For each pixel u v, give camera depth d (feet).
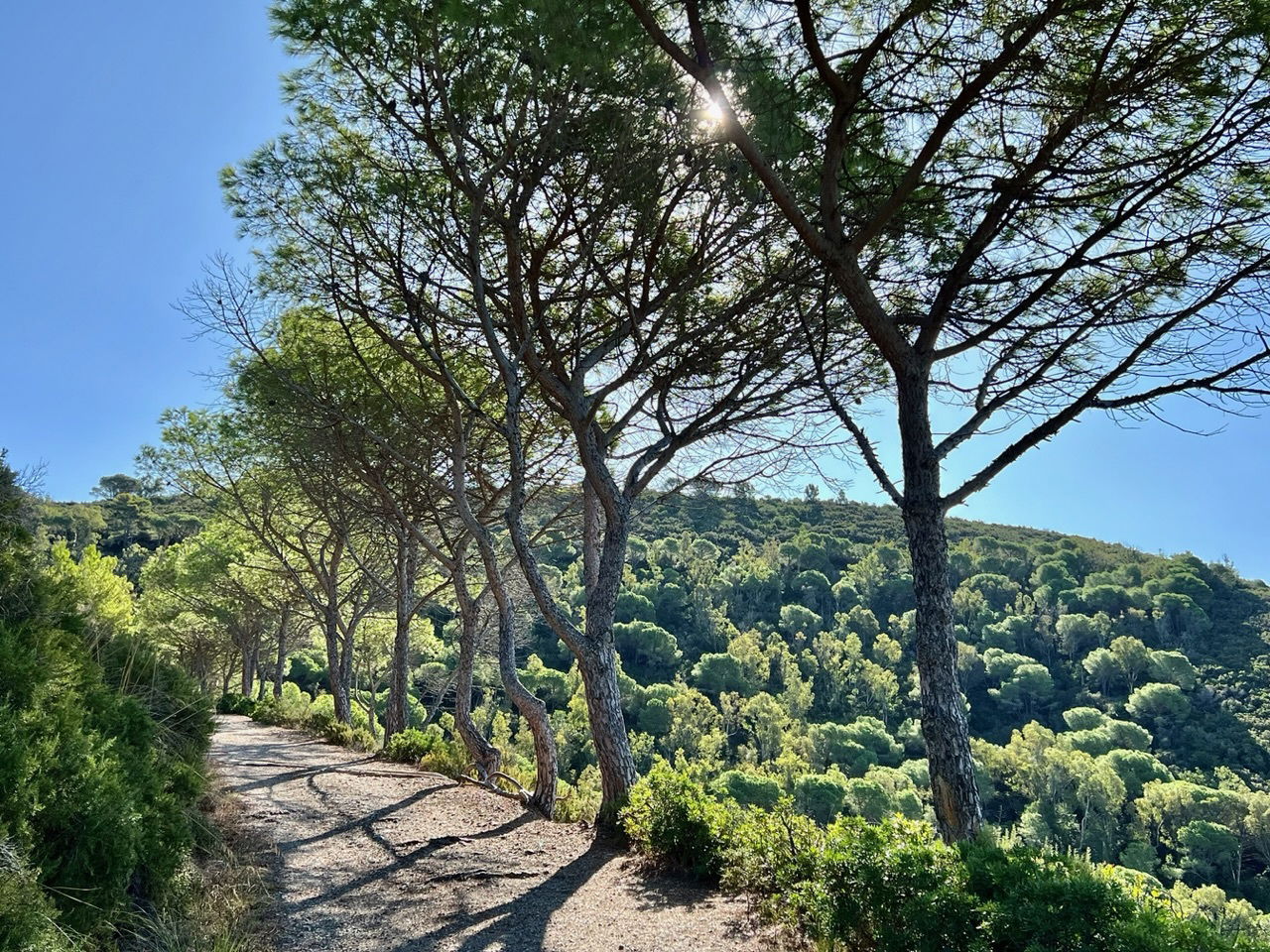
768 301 22.08
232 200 22.07
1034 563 307.17
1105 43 13.83
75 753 9.29
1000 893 9.65
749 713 199.62
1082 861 10.16
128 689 16.47
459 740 36.78
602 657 22.44
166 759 14.43
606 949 12.78
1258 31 12.50
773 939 12.81
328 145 21.71
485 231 21.81
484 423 30.66
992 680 245.24
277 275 23.89
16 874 7.11
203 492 50.67
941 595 15.43
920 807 138.72
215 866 15.71
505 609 27.37
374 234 22.22
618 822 20.62
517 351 22.08
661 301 21.90
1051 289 17.24
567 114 17.98
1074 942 8.35
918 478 16.17
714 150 17.80
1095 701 218.38
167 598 85.97
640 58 15.98
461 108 18.30
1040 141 15.87
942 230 17.98
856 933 11.34
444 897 15.97
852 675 231.09
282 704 72.54
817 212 17.75
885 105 15.34
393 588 52.75
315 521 46.55
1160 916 8.41
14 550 11.64
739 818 17.62
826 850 12.41
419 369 24.48
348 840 20.89
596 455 22.99
